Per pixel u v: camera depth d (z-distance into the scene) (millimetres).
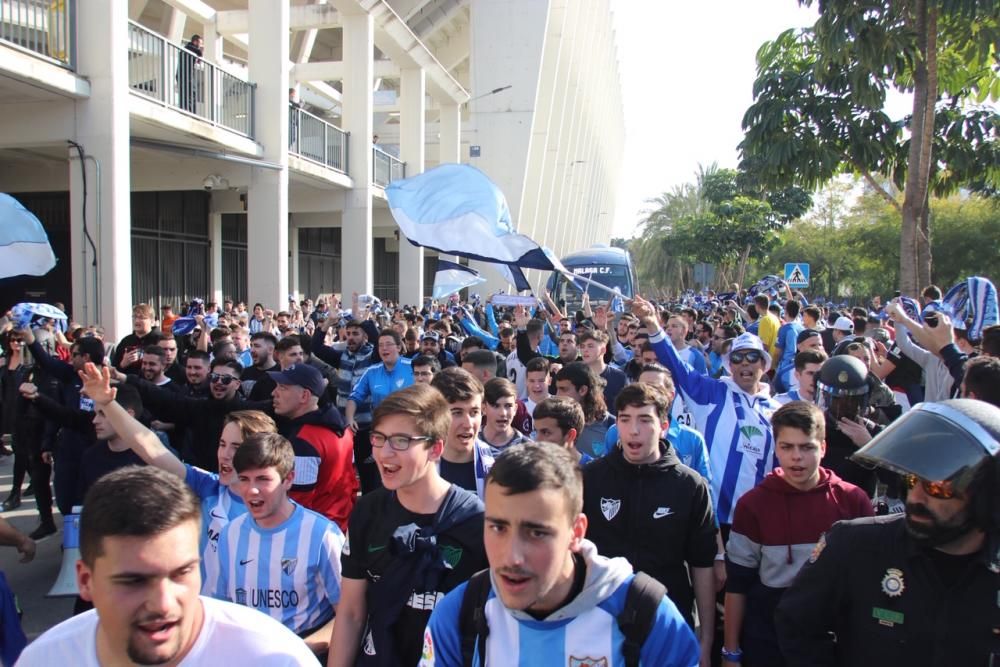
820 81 11492
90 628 1916
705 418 5031
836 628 2449
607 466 3793
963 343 6676
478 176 7152
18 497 8227
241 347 9812
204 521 3816
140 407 5234
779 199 40688
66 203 16562
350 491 4785
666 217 63406
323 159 19469
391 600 2920
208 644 1902
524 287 7898
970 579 2152
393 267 35500
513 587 1977
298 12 21344
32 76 10211
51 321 9039
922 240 11172
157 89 13055
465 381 4117
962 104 12148
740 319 16453
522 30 31078
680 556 3678
